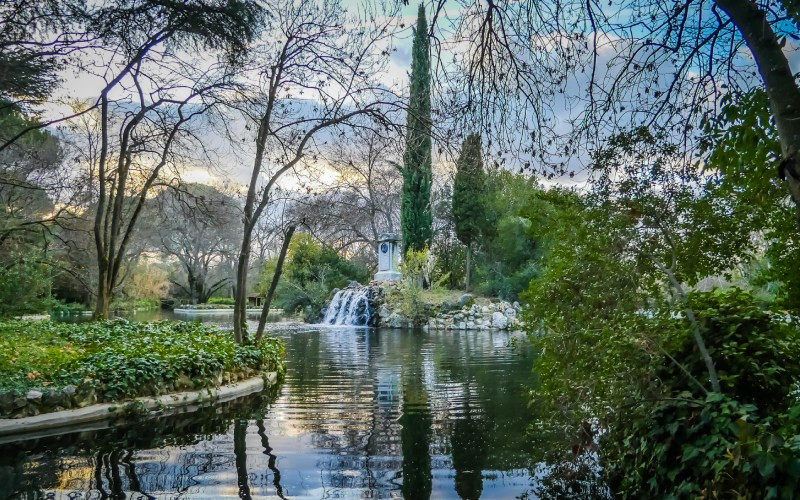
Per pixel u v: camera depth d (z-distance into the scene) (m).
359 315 26.67
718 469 2.45
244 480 4.09
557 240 4.28
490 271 30.81
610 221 3.58
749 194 3.44
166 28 9.77
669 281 3.61
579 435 3.96
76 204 17.98
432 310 25.17
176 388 7.31
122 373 6.78
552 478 4.16
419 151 8.85
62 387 6.17
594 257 3.60
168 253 38.72
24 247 17.61
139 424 6.00
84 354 8.04
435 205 33.47
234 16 9.08
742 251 3.76
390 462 4.60
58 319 22.11
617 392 3.35
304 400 7.51
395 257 31.66
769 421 2.59
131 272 34.09
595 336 3.63
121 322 12.88
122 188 12.97
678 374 3.35
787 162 2.36
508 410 6.73
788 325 3.34
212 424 6.04
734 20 2.66
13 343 8.30
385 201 32.25
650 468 3.19
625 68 3.97
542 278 4.43
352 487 3.97
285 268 33.25
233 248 38.22
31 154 16.56
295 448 5.02
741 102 3.23
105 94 11.59
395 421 6.18
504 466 4.46
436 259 32.06
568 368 3.91
